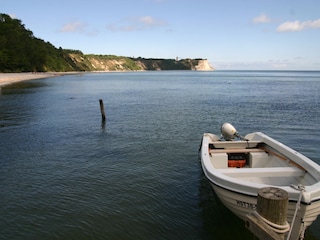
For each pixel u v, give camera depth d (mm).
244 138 10484
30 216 7242
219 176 6215
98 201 8039
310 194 4965
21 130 17625
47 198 8234
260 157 8539
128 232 6559
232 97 39688
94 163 11344
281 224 4379
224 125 10688
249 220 4582
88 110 26719
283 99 36688
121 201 8039
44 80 79812
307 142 15133
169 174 10141
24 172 10336
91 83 73438
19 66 104375
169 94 44906
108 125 19438
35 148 13547
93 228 6707
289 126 19438
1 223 6910
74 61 181375
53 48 152625
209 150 9055
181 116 23328
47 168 10758
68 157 12141
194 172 10359
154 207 7715
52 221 7004
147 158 12023
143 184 9234
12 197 8305
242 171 6699
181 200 8133
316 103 32156
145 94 44812
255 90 52844
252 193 5531
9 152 12859
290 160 7645
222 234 6480
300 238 5328
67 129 18031
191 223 6938
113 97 39656
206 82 83812
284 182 7055
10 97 37125
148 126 19125
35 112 25109
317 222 6988
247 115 23938
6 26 112438
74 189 8852
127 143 14539
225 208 7383
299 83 77375
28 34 124688
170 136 16125
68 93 44844
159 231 6605
